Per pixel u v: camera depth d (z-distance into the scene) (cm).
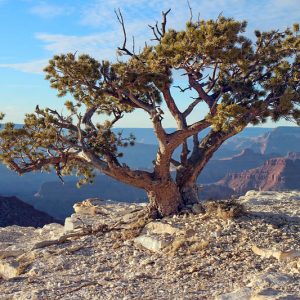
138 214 1791
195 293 1104
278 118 1653
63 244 1683
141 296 1109
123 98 1744
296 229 1540
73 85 1697
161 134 1677
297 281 1056
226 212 1625
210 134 1803
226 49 1527
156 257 1431
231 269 1246
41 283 1315
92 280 1291
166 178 1734
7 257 1705
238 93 1723
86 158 1739
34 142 1684
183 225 1616
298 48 1686
